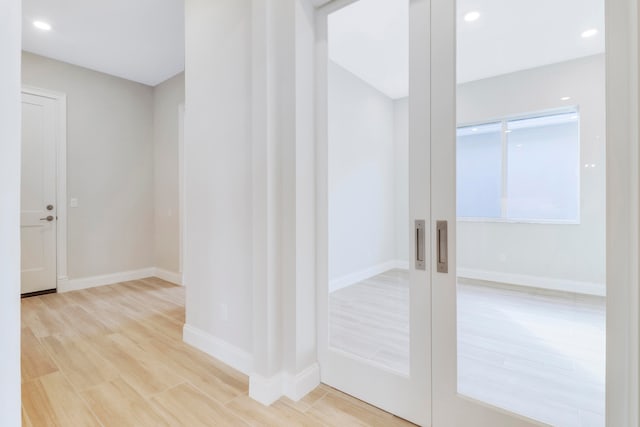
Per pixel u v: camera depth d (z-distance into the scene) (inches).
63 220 150.2
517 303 54.8
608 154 45.0
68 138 151.9
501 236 56.1
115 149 167.3
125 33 127.3
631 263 41.3
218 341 87.7
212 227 89.4
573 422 50.3
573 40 50.7
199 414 64.6
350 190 70.4
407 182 63.8
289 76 71.0
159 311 125.0
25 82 139.6
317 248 76.0
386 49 65.7
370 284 68.9
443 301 59.6
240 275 81.9
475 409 56.1
